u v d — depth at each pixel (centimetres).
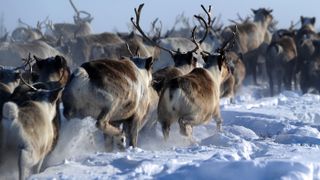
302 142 4256
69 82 3672
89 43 9012
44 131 3175
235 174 2981
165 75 4762
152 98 4375
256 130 5150
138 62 4100
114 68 3769
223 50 4656
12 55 8119
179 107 4016
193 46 9156
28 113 3123
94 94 3659
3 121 3059
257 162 3025
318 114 6244
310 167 3002
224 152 3581
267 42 10688
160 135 4466
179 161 3334
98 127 3722
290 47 9638
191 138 4194
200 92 4081
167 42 8912
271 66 9531
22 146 3045
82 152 3844
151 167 3170
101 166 3312
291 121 5381
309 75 9369
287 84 9656
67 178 3022
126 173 3116
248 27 10194
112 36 9194
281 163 3012
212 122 5112
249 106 6750
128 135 4016
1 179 3111
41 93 3316
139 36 8969
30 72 4319
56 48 8750
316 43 9456
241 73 8700
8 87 3934
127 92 3797
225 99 7300
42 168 3444
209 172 3012
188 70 4928
